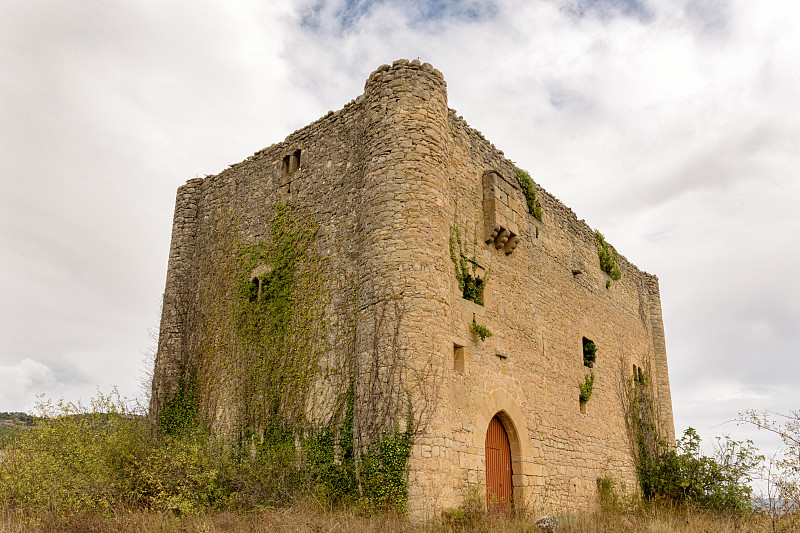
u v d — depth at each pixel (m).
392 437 13.78
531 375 19.17
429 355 14.48
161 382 19.75
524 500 17.30
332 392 15.62
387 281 14.87
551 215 22.39
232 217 20.22
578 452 20.58
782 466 12.01
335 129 18.17
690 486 19.80
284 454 15.45
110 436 16.14
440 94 16.88
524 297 19.73
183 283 20.92
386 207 15.44
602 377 23.41
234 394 17.83
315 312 16.73
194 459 15.25
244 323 18.39
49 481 14.16
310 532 11.49
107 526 12.61
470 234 17.95
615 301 26.00
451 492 14.16
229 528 12.33
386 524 12.24
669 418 27.64
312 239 17.59
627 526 14.23
